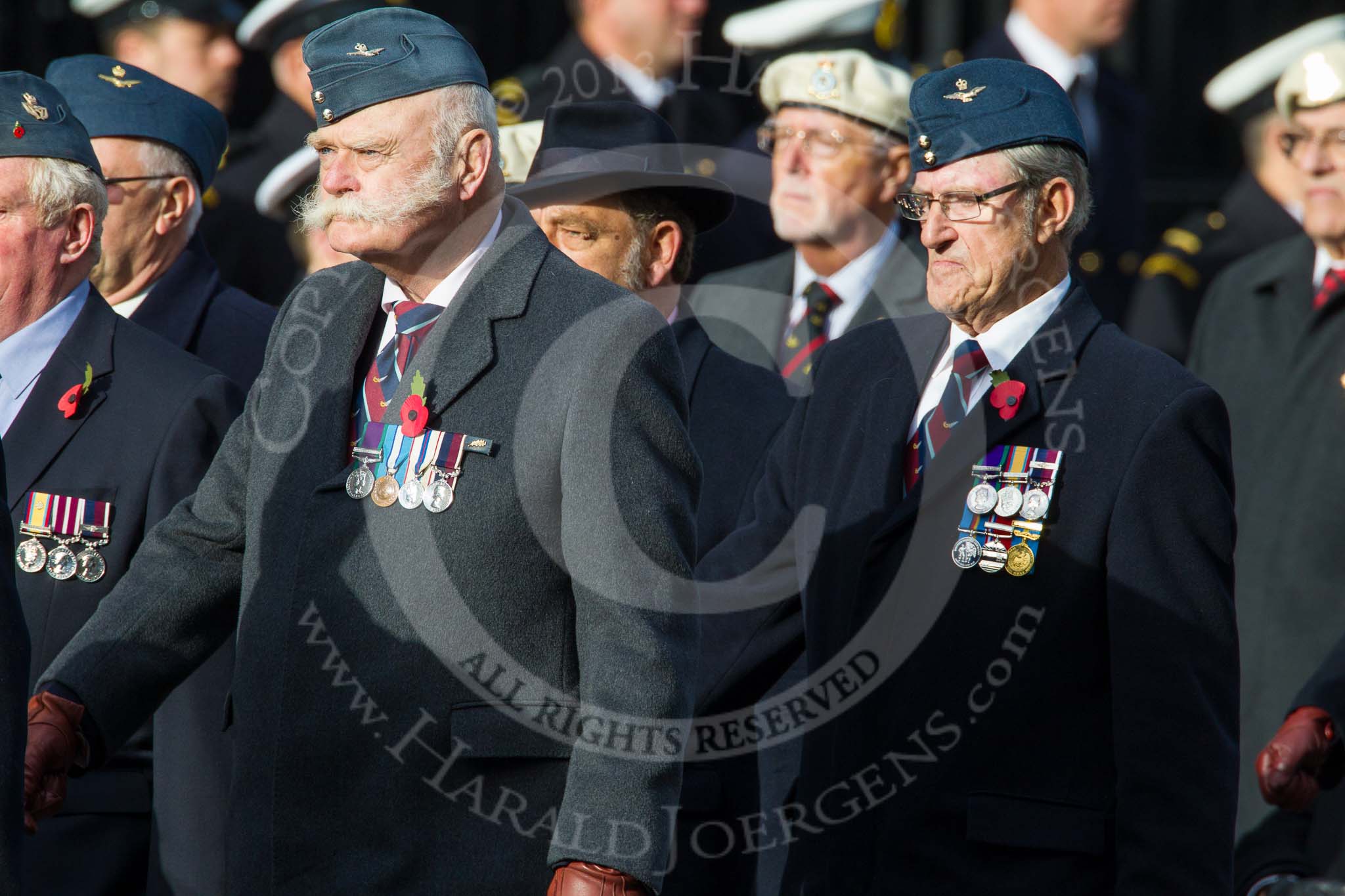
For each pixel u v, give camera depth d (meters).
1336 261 19.27
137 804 13.73
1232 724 11.14
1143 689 10.98
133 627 11.88
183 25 26.22
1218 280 20.73
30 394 13.77
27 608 13.42
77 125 14.02
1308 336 19.14
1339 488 18.16
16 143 13.62
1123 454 11.30
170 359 14.10
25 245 13.66
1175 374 11.51
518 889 10.74
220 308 16.27
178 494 13.58
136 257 16.03
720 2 27.55
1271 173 25.39
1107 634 11.34
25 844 12.41
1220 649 11.14
